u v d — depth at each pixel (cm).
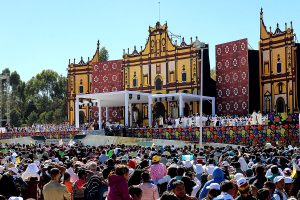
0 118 8981
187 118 6234
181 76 7250
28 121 12575
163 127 6291
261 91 6650
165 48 7438
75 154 3073
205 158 2519
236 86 6825
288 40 6366
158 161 1714
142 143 5850
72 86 8369
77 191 1645
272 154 2630
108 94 6581
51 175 1452
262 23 6669
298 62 6309
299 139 5022
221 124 5928
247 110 6669
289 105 6334
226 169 1833
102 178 1575
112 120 7900
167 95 6638
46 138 7306
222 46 7012
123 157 2333
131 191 1248
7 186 1570
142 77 7650
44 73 14075
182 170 1548
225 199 1177
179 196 1201
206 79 7144
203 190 1408
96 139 6281
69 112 8362
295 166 1714
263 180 1548
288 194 1473
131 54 7794
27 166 2033
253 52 6825
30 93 13838
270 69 6575
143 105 7612
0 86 9019
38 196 1762
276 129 5331
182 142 5612
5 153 3316
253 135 5509
